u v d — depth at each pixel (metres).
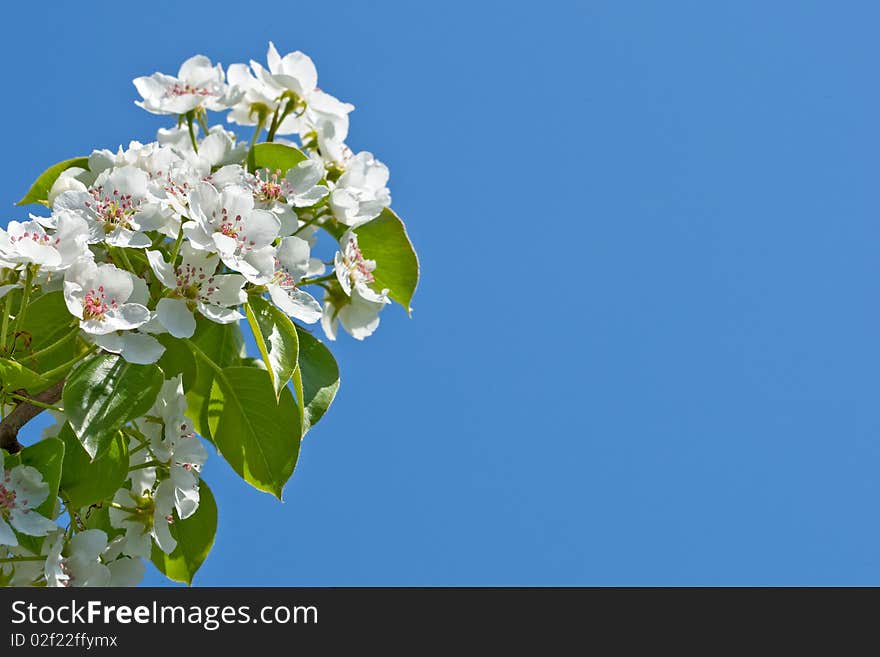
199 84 1.39
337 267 1.35
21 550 1.29
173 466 1.32
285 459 1.33
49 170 1.36
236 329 1.37
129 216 1.31
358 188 1.38
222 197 1.31
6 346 1.28
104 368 1.29
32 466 1.28
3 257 1.28
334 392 1.36
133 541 1.33
